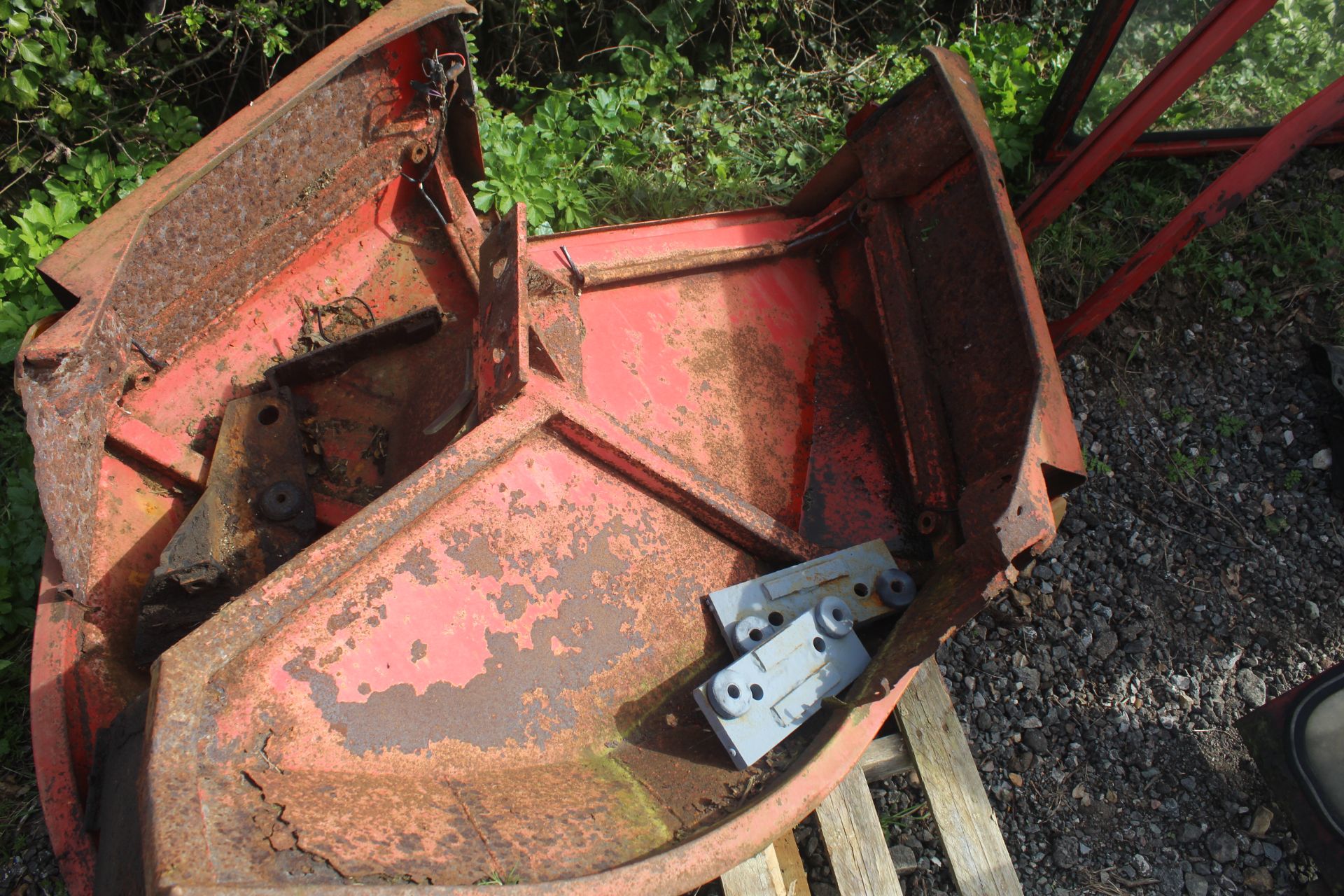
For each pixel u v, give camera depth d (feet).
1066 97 13.87
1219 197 11.35
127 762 6.56
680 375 9.39
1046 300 14.08
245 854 5.41
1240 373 13.69
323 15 14.08
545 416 7.91
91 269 7.70
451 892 5.36
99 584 7.82
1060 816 10.45
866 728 7.70
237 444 8.52
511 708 7.16
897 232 10.37
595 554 7.90
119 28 14.08
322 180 9.55
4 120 13.04
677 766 7.53
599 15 15.94
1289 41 13.51
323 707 6.42
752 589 8.29
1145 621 11.80
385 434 9.52
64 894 8.95
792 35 16.55
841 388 10.27
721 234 10.61
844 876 9.24
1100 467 12.86
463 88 9.79
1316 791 9.50
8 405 11.99
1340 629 11.87
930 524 9.20
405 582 7.00
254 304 9.55
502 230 8.64
